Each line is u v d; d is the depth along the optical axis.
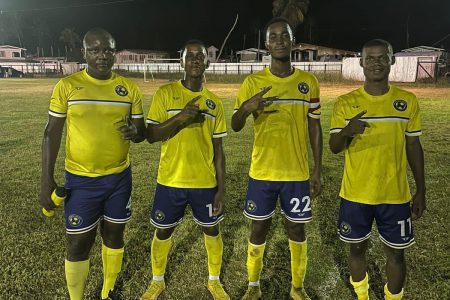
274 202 2.97
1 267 3.35
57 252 3.63
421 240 3.87
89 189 2.68
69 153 2.70
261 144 2.90
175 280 3.24
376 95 2.62
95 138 2.63
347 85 26.05
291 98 2.86
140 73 41.56
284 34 2.78
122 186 2.80
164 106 2.88
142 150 7.68
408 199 2.64
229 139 8.77
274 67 2.91
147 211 4.62
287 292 3.11
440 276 3.26
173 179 2.89
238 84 30.16
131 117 2.80
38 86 27.52
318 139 2.99
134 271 3.37
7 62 58.28
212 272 3.04
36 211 4.59
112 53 2.64
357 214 2.66
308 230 4.18
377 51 2.53
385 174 2.59
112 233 2.86
